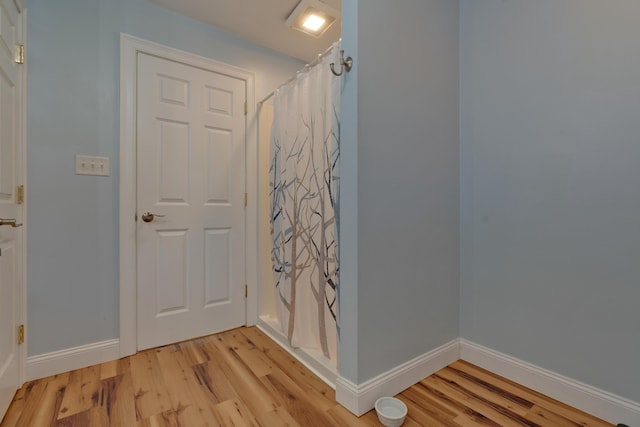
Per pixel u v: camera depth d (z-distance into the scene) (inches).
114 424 52.0
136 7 78.6
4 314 54.9
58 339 68.2
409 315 64.3
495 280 68.9
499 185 68.0
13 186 59.6
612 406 52.6
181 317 85.1
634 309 50.7
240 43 95.7
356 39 55.1
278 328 87.0
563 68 58.2
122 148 75.8
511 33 65.9
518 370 64.7
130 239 76.9
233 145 94.0
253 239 97.7
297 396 60.2
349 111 56.4
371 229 57.7
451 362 73.4
